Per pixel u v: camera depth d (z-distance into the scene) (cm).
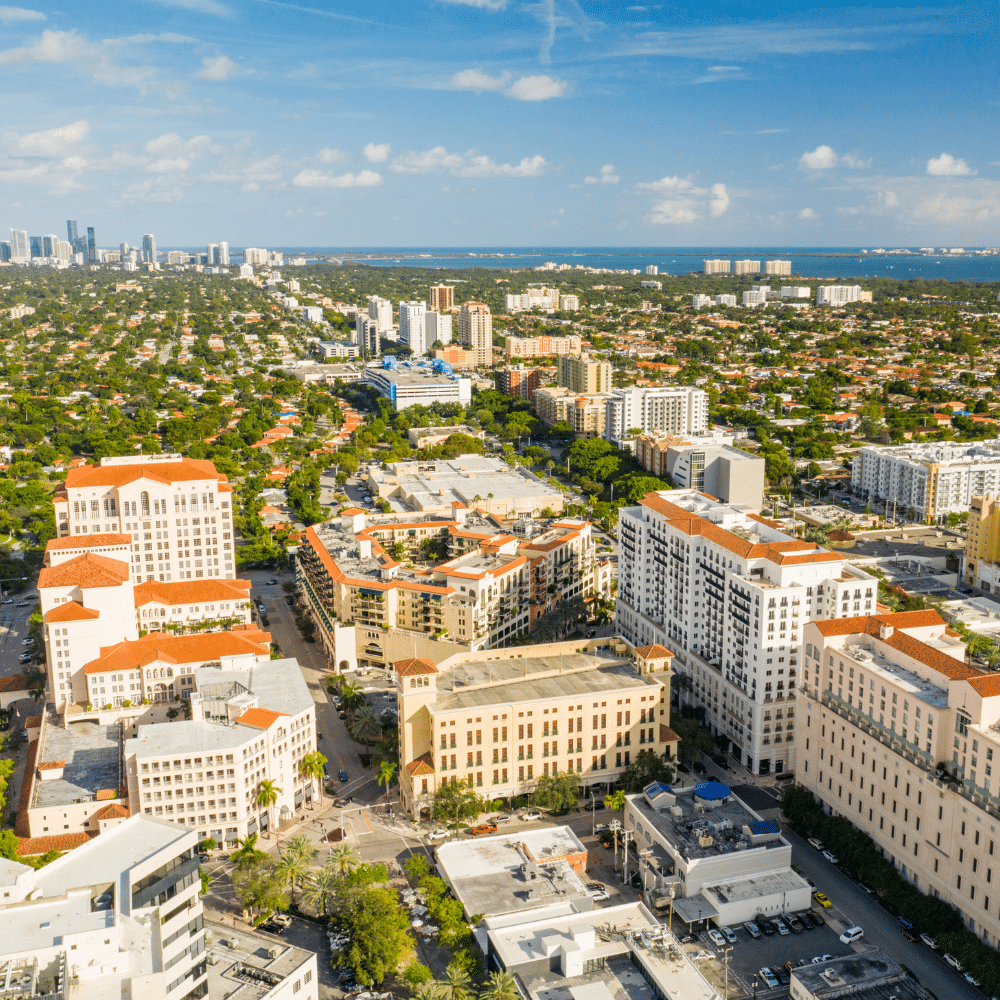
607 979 19312
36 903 17250
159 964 16675
